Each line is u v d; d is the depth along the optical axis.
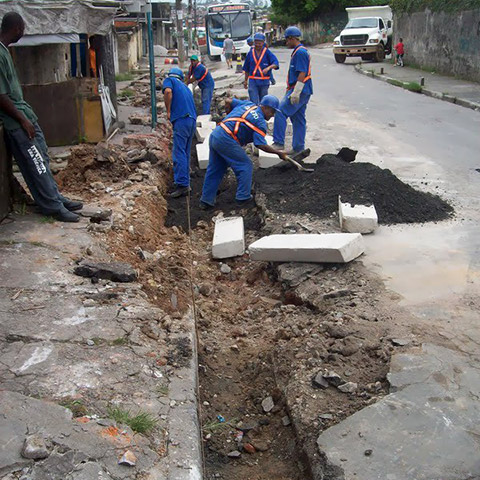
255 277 6.33
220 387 4.60
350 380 4.14
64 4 10.19
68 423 3.31
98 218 6.66
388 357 4.32
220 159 8.12
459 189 8.38
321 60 34.28
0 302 4.65
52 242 5.87
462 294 5.24
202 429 4.07
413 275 5.63
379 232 6.68
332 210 7.25
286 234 6.60
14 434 3.18
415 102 17.38
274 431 4.10
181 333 4.55
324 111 15.37
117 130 12.29
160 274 5.82
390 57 34.03
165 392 3.79
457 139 11.89
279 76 24.67
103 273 5.23
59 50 14.76
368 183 7.45
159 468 3.14
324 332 4.75
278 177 8.62
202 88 14.78
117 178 8.42
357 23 32.09
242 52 35.12
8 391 3.56
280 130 9.89
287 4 55.28
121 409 3.54
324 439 3.58
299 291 5.59
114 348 4.16
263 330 5.32
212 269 6.66
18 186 6.73
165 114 14.86
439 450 3.42
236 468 3.85
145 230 6.98
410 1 28.20
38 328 4.32
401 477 3.25
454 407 3.74
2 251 5.56
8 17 5.95
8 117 6.09
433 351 4.31
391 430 3.59
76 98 10.58
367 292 5.33
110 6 10.86
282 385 4.37
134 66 33.31
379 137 12.02
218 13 36.12
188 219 7.92
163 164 9.68
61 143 10.75
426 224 6.95
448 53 24.06
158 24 49.31
